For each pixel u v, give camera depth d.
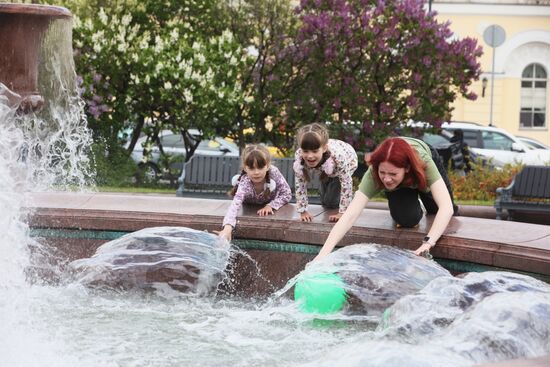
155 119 16.88
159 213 7.11
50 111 7.78
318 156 6.50
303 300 5.54
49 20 7.11
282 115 16.30
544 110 32.25
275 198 7.19
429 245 5.82
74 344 5.01
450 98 15.77
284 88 16.17
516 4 31.61
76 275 6.43
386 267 5.53
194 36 16.20
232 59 15.57
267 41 16.02
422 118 15.64
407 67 15.43
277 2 15.97
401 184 5.89
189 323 5.57
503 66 31.88
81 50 15.76
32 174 8.07
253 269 6.81
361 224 6.45
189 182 12.84
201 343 5.05
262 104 16.19
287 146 16.61
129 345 5.01
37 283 7.05
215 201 7.65
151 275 6.27
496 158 20.39
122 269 6.29
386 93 15.67
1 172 6.15
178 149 19.30
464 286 4.85
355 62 15.54
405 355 3.52
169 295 6.25
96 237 7.21
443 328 4.46
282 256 6.77
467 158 17.73
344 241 6.43
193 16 16.66
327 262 5.67
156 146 18.83
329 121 15.78
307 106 15.91
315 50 15.52
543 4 31.61
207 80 15.16
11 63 6.96
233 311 5.98
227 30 15.79
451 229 6.18
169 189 15.83
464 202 14.59
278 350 4.89
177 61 15.38
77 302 6.12
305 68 16.03
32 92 7.12
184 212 7.13
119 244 6.53
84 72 15.74
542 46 31.89
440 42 15.27
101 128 16.28
